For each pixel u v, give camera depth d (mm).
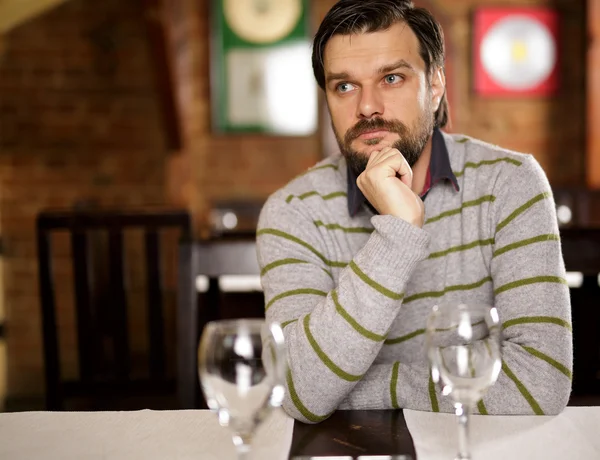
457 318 894
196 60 4480
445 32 4488
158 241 1992
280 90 4477
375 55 1307
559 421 1066
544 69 4512
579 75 4523
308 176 1507
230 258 1823
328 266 1444
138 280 4293
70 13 4320
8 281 4352
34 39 4320
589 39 4406
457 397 888
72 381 1993
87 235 1979
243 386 822
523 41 4496
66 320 4316
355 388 1160
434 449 953
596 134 4434
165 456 948
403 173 1214
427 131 1368
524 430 1026
